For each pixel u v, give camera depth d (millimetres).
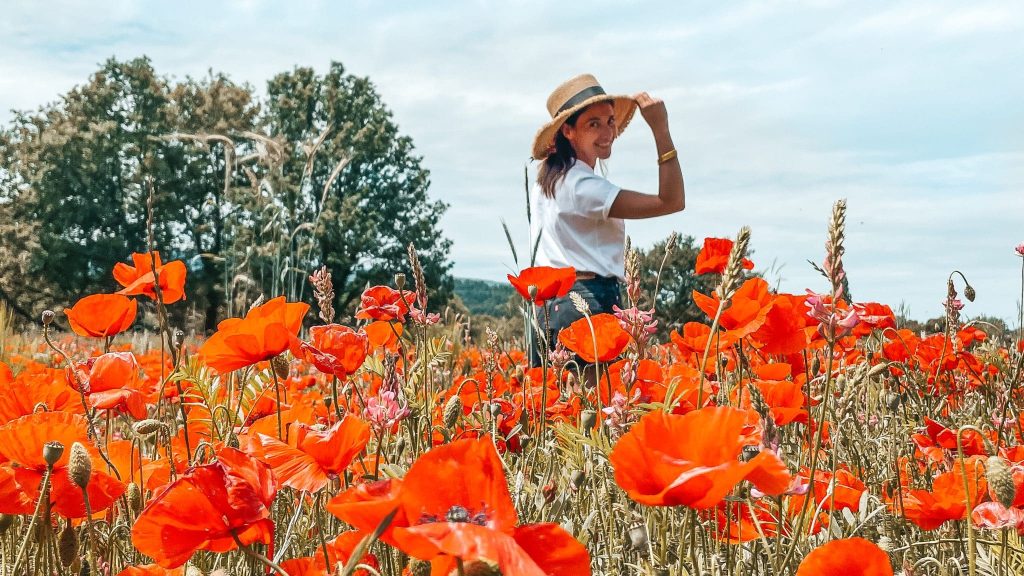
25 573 1623
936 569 2012
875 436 2949
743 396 2146
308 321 25625
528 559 936
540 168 5270
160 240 45750
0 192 46312
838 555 1185
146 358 3195
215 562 1829
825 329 1588
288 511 2074
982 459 1752
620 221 5012
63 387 2154
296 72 45625
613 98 5117
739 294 2234
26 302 45062
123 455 1983
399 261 44844
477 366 4164
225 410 2283
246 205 8844
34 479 1587
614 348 2553
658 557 1594
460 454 1041
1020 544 1857
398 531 927
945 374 3613
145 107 47062
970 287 3256
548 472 2037
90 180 45438
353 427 1486
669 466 1139
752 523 1768
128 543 2014
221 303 40406
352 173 44094
